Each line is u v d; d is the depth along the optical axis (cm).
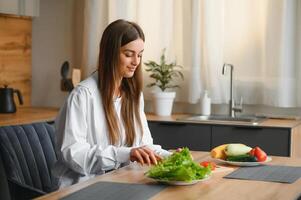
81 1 468
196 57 414
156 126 386
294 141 360
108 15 441
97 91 242
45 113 407
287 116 400
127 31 236
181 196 173
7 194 292
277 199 170
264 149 357
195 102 417
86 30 445
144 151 215
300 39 392
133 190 181
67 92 474
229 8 414
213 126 370
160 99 411
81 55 468
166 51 427
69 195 174
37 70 484
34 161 250
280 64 390
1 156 239
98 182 194
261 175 209
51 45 479
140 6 432
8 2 436
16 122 350
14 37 454
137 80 252
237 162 228
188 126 377
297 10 394
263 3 404
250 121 376
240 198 171
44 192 233
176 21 430
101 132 241
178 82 430
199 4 414
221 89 415
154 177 193
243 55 412
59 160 236
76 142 226
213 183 194
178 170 186
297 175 210
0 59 441
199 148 375
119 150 219
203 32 416
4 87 412
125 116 252
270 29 394
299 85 394
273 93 394
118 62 238
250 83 411
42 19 480
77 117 232
